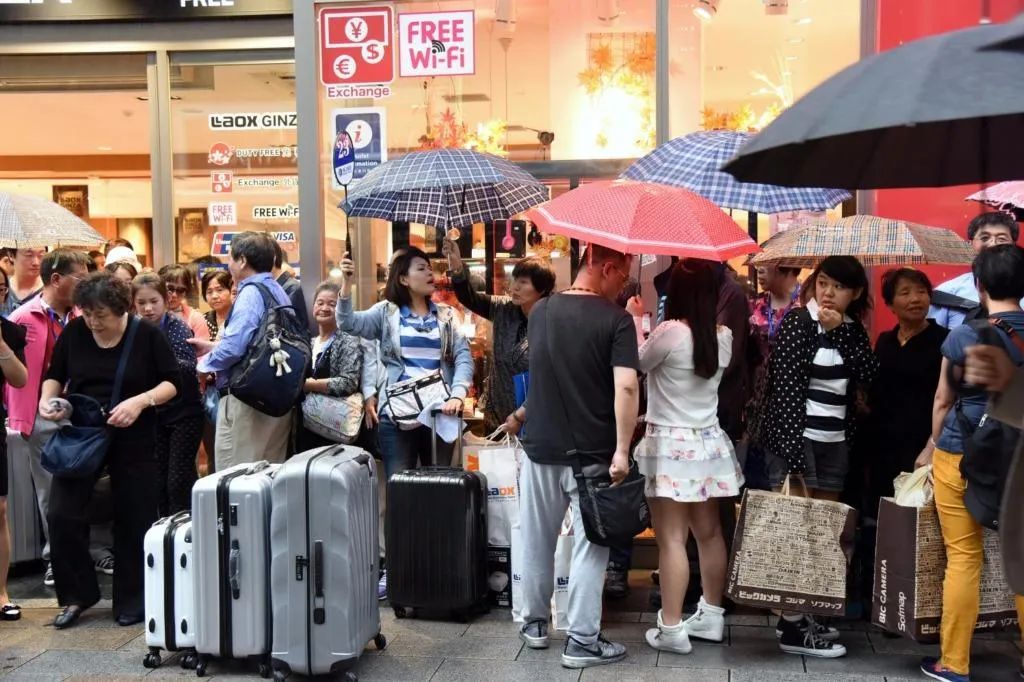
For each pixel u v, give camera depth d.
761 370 4.88
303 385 4.99
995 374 2.52
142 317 5.21
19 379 4.81
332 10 6.36
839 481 4.61
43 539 5.85
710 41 6.05
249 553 4.19
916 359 4.64
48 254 5.67
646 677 4.14
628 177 4.84
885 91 1.80
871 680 4.08
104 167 7.94
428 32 6.30
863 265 5.12
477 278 6.17
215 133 6.88
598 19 6.14
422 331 5.31
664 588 4.45
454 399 5.18
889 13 5.82
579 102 6.20
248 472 4.39
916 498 4.19
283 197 6.85
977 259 3.91
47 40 6.90
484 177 4.76
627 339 4.18
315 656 4.05
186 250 6.94
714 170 4.66
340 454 4.28
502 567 5.09
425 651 4.48
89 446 4.63
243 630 4.20
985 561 4.18
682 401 4.39
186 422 5.70
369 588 4.30
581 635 4.25
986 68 1.76
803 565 4.24
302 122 6.38
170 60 6.89
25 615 5.09
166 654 4.54
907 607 4.17
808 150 2.32
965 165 2.54
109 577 5.76
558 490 4.33
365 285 6.36
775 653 4.43
